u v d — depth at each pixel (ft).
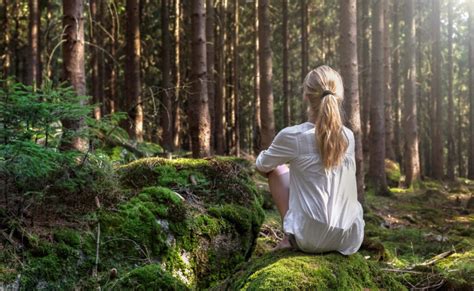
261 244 17.58
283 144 9.88
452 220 28.60
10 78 12.19
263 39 36.81
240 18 73.00
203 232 14.01
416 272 12.62
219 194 15.42
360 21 64.80
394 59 69.82
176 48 52.95
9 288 10.32
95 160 14.14
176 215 13.71
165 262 13.07
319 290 9.04
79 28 15.97
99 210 12.89
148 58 62.28
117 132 18.58
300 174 9.81
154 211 13.42
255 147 55.01
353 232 10.09
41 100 12.67
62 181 12.74
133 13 38.60
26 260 10.97
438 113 62.54
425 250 18.28
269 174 10.84
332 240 9.86
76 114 12.45
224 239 14.47
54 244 11.50
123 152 21.71
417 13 73.26
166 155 28.66
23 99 11.32
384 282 10.50
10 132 11.31
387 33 53.72
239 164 17.79
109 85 56.65
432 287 12.01
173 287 11.40
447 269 13.32
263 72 36.81
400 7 67.26
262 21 36.73
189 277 13.46
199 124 24.58
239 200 15.57
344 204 9.83
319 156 9.64
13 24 65.92
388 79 53.78
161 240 13.04
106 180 13.85
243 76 86.69
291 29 84.79
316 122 9.61
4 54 63.21
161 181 15.28
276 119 92.27
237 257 14.64
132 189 14.73
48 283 10.96
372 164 39.68
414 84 48.11
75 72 15.84
